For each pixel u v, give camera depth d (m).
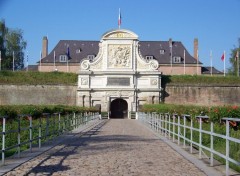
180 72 95.00
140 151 16.73
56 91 78.69
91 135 26.66
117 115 79.62
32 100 78.56
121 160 13.74
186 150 16.95
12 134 21.05
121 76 76.81
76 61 95.56
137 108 76.62
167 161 13.59
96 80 77.38
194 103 79.25
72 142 21.02
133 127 38.84
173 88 79.50
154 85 76.75
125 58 77.19
